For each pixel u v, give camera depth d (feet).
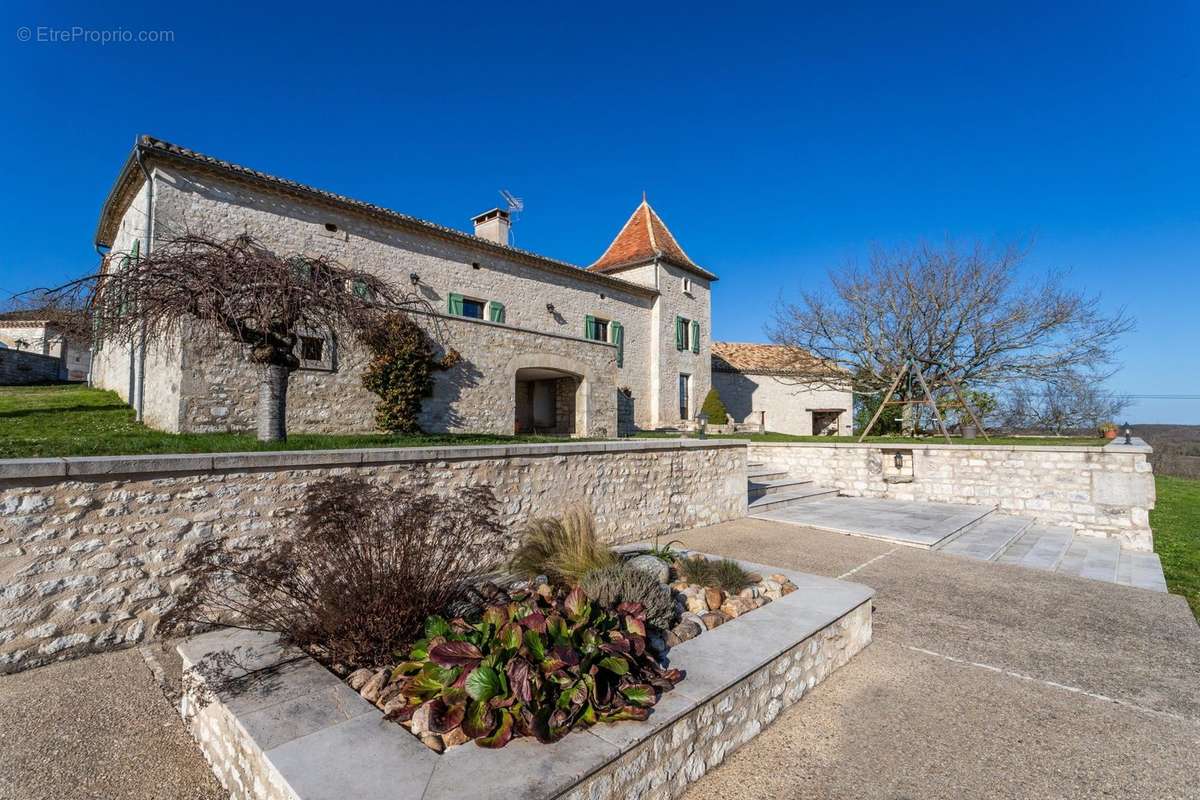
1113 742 10.28
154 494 13.35
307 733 7.78
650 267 71.41
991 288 62.69
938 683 12.55
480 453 19.80
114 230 46.09
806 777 9.17
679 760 8.61
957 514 33.35
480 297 52.60
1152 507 32.14
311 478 15.92
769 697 10.71
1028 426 79.77
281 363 21.99
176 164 34.30
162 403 30.01
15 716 10.06
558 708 7.94
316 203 41.06
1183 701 11.83
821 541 26.58
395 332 27.73
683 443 28.30
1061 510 34.71
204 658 10.05
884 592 19.20
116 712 10.36
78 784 8.46
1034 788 8.94
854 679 12.71
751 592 14.57
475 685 7.88
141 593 13.12
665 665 10.10
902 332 66.18
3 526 11.46
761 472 43.01
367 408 33.60
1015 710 11.40
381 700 8.93
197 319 20.31
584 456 23.61
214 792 8.48
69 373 72.38
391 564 10.78
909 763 9.57
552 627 9.03
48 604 11.95
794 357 76.07
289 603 10.74
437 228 48.08
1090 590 19.74
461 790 6.57
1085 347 58.80
